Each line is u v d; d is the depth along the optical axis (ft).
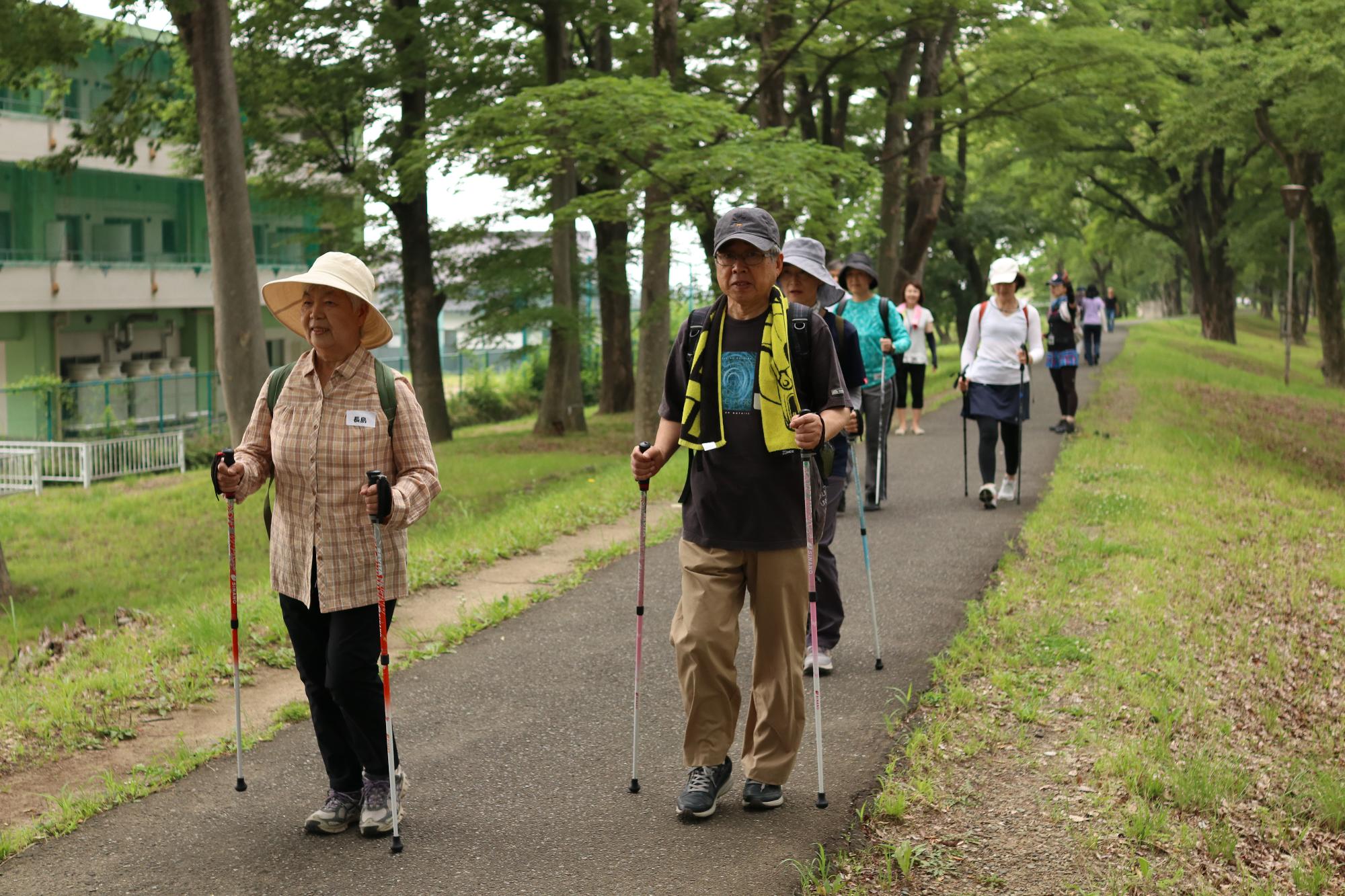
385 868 12.76
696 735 13.92
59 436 95.40
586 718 17.52
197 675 19.61
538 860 12.91
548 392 74.79
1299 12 72.84
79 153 56.85
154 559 44.50
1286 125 85.10
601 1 66.80
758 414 13.62
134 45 111.24
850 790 14.46
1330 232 97.19
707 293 60.34
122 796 14.65
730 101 68.08
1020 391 32.86
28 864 12.90
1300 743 17.47
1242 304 329.11
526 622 23.02
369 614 13.28
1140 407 58.70
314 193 73.26
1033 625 21.26
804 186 47.75
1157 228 144.36
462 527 36.01
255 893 12.23
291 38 67.21
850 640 20.95
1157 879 12.28
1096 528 30.27
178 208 123.44
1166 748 15.72
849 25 60.34
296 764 15.75
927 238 78.69
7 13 41.14
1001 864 12.55
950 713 16.85
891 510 33.06
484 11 67.05
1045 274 245.24
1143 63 65.46
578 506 35.65
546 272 75.25
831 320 16.17
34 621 34.04
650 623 22.77
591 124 49.75
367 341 13.50
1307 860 13.41
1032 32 65.77
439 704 18.21
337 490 13.10
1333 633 23.17
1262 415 64.69
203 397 118.93
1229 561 27.84
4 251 102.73
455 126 59.31
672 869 12.62
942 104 72.23
